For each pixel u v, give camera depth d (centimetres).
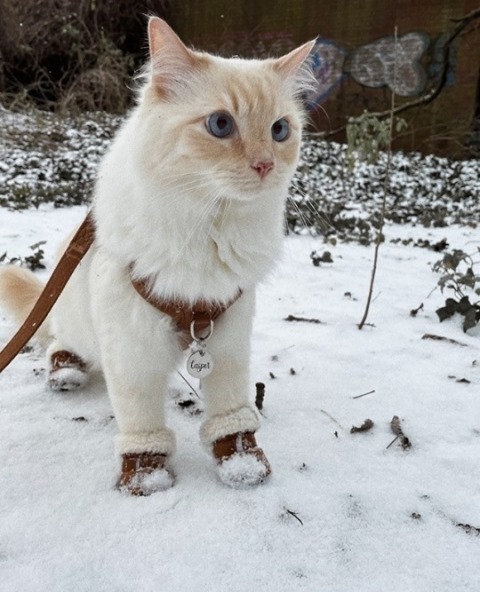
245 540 35
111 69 262
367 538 36
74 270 44
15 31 263
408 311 80
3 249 99
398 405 53
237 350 42
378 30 256
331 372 60
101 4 273
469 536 36
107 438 46
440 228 151
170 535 35
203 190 36
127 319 38
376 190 200
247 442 42
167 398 53
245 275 39
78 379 53
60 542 34
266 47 283
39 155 195
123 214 37
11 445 44
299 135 41
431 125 255
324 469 43
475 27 238
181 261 37
